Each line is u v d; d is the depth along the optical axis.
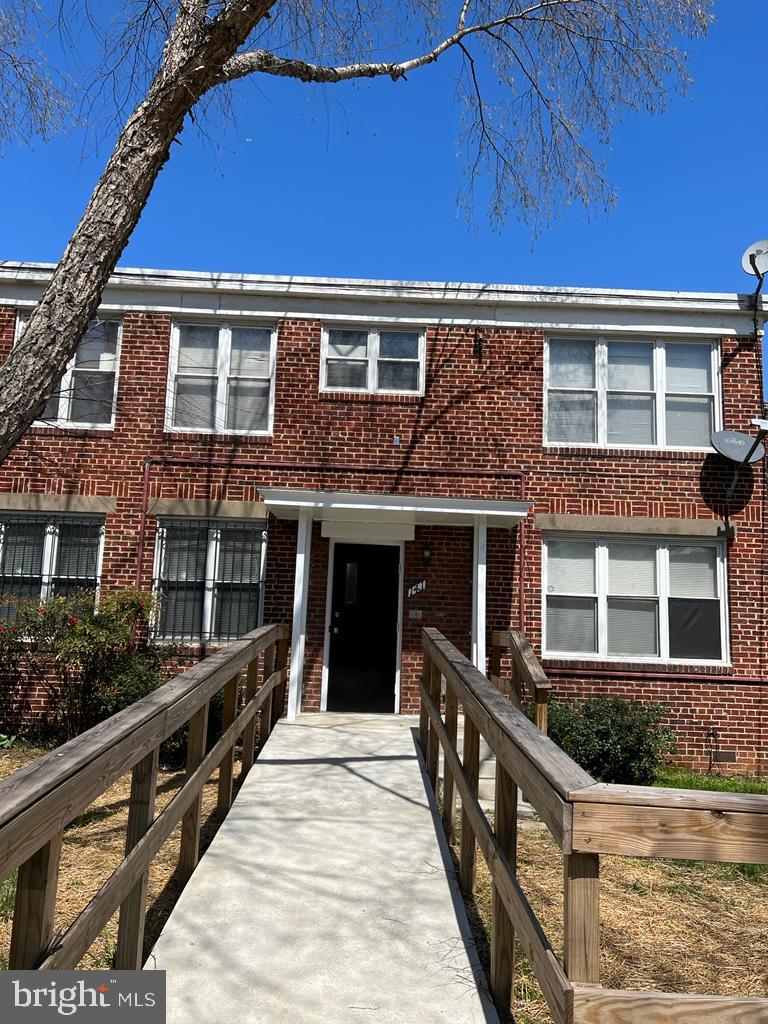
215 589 10.63
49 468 10.67
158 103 5.47
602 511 10.73
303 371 10.95
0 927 4.37
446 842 5.51
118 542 10.59
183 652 10.33
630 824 2.24
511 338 11.09
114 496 10.66
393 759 7.51
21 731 10.05
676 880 5.80
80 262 5.18
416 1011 3.50
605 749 8.70
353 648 10.75
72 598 9.94
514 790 3.49
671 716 10.34
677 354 11.20
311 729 8.77
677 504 10.75
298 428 10.83
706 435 11.01
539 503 10.75
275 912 4.38
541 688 6.68
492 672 9.80
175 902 4.58
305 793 6.45
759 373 10.99
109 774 2.86
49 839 2.30
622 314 11.08
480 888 5.08
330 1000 3.56
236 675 6.13
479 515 9.74
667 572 10.74
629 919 5.01
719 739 10.30
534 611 10.58
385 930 4.23
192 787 4.37
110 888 2.86
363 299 11.03
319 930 4.20
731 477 10.82
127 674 9.41
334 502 9.41
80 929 2.54
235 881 4.76
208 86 5.83
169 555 10.69
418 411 10.91
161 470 10.73
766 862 2.21
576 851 2.25
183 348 11.09
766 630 10.52
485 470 10.80
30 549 10.67
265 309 11.03
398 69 7.64
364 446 10.83
